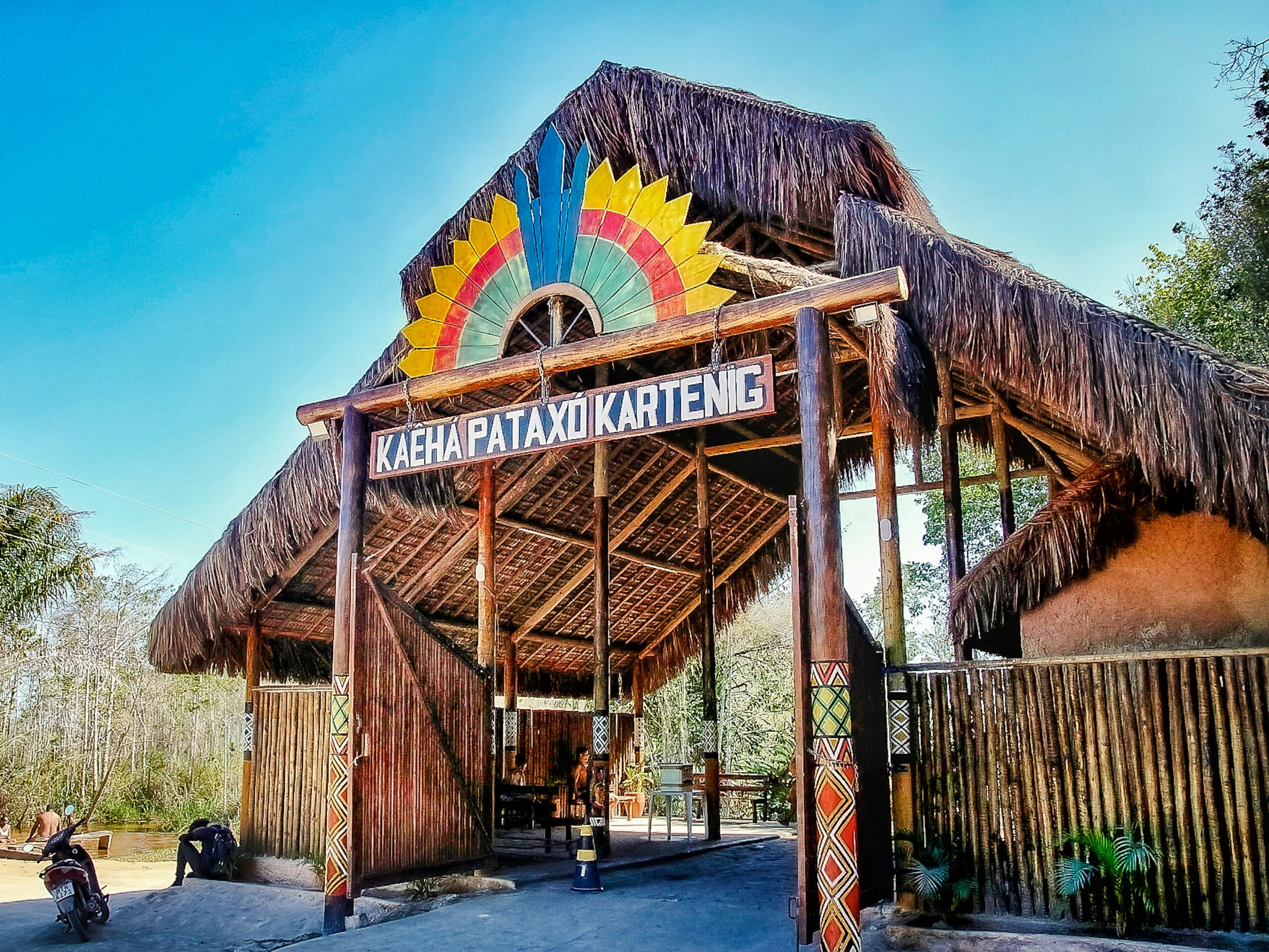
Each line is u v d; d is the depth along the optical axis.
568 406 7.33
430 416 9.73
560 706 20.17
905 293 6.27
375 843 7.85
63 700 22.12
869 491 12.68
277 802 9.47
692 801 13.04
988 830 6.11
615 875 9.88
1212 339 14.38
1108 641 6.95
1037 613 7.39
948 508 8.72
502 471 11.50
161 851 15.76
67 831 8.34
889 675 6.50
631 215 7.48
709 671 12.76
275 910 8.38
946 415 8.86
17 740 21.05
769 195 8.30
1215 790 5.54
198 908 8.63
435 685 8.89
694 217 9.41
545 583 13.83
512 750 13.05
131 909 8.87
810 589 6.02
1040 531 6.74
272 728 9.68
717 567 15.51
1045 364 6.16
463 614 13.32
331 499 9.30
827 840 5.68
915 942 5.75
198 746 24.27
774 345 11.30
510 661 14.19
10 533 16.38
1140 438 5.80
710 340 7.01
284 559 9.89
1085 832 5.84
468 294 8.12
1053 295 6.17
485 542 10.66
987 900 6.04
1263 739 5.45
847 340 7.71
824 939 5.59
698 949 6.54
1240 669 5.59
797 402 12.58
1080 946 5.36
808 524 6.11
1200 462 5.58
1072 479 10.10
